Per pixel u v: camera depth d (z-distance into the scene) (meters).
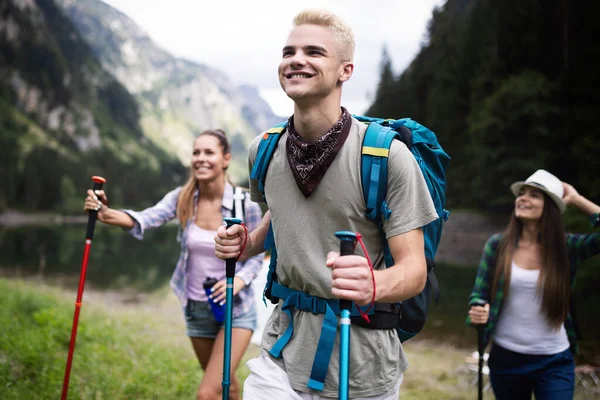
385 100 67.62
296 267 2.10
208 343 3.88
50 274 17.52
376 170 1.97
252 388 2.19
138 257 26.62
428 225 2.25
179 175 196.75
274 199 2.17
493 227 37.81
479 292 3.62
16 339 5.52
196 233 3.81
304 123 2.04
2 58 176.12
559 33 43.06
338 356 2.06
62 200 121.38
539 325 3.44
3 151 128.50
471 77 52.47
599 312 11.18
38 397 4.27
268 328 2.30
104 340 6.46
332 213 2.04
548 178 3.50
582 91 40.66
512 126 40.56
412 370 6.72
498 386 3.60
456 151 50.59
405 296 1.90
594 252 3.44
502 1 47.31
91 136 180.50
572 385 3.41
